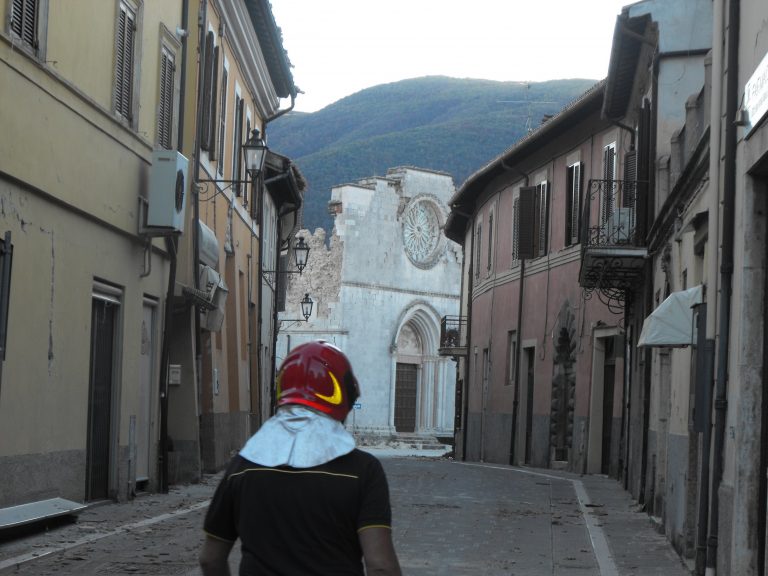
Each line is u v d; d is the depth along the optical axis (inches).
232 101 1053.8
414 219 2923.2
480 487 863.1
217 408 946.1
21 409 489.4
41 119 506.0
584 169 1179.3
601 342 1112.8
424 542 522.9
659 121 800.3
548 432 1258.0
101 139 592.1
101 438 616.1
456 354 1785.2
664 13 796.0
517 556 490.9
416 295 2915.8
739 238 402.9
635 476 815.1
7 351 475.2
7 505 471.8
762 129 365.1
